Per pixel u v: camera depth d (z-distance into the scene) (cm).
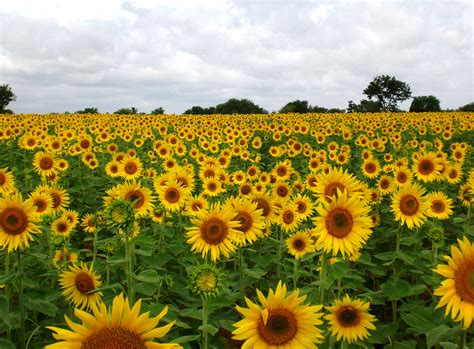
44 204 842
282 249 835
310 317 344
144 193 782
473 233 874
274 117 4669
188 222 933
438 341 405
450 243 979
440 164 1142
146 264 728
